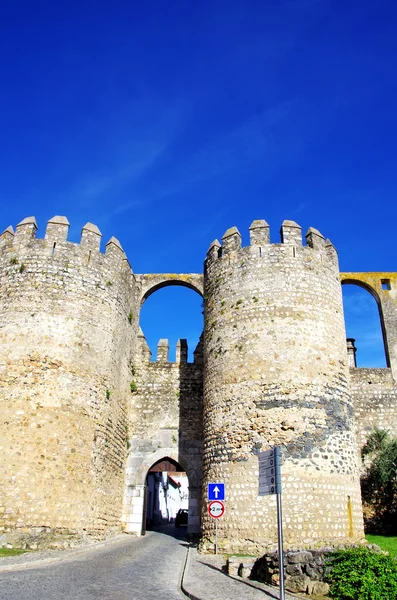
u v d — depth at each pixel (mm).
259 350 18516
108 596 8992
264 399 17719
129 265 24781
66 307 19656
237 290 20062
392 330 26109
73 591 9219
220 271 21094
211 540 17234
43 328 18922
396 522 21891
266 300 19266
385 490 22469
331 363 18750
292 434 17000
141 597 9195
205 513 18281
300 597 9680
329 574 10211
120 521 22438
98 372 20094
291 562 10688
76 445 18125
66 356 18906
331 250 21266
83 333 19797
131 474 23609
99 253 21703
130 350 24984
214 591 9977
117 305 22328
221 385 19016
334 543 15812
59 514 16750
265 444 17078
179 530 35031
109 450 20828
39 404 17781
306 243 21078
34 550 15367
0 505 16062
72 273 20328
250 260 20266
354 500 17094
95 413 19500
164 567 13539
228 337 19531
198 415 24844
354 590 9305
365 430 24031
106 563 13492
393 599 8930
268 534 15906
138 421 24734
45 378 18203
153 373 25734
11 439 17047
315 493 16297
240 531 16391
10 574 10852
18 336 18641
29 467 16812
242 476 17047
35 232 20875
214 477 18016
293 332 18625
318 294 19703
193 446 24188
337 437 17531
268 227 20812
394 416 24266
